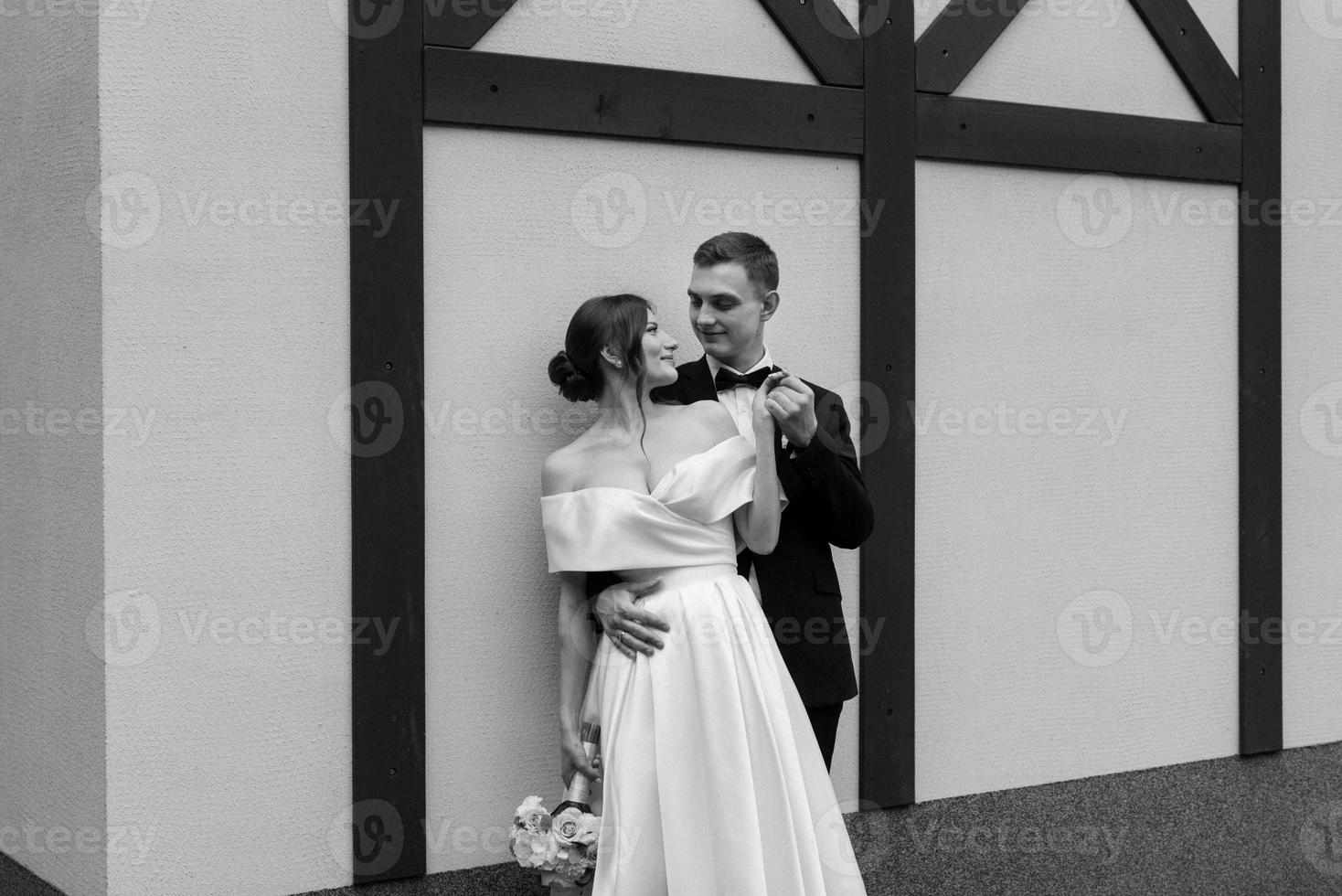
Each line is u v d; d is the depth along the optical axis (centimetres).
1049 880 393
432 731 315
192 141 288
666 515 299
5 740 339
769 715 297
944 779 379
